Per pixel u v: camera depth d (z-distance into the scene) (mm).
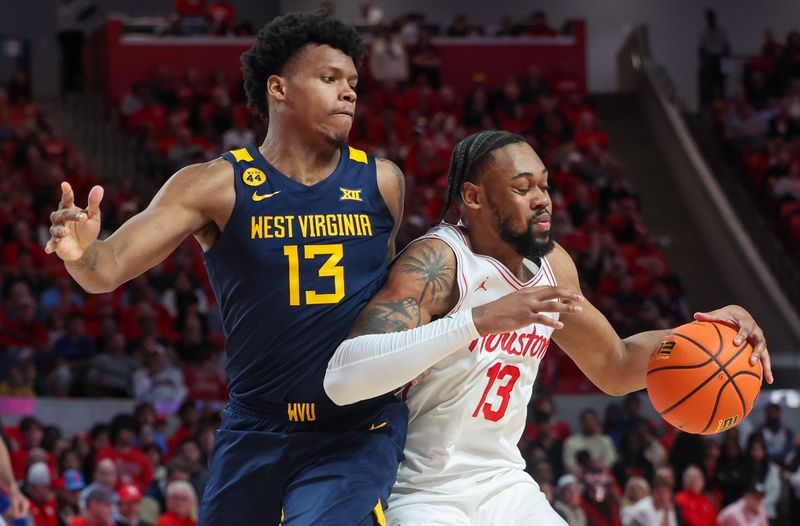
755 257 17641
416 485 4141
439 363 4070
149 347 12273
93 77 22938
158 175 18281
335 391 3771
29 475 8977
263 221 3969
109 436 10250
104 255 3639
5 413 11258
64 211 3443
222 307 4074
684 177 20031
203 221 3975
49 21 23469
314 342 3939
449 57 22609
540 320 3592
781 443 12391
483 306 3674
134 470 10125
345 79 4070
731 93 22312
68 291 13922
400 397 4195
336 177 4070
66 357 12539
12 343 12945
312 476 3951
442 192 17609
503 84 22688
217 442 4117
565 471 11180
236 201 3969
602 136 20688
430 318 4039
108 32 21281
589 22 24844
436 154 18875
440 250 4055
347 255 4004
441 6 24734
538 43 22891
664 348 4121
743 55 22906
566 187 18625
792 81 21875
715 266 18547
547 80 21984
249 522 4039
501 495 4180
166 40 21484
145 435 10523
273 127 4102
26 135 17859
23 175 17219
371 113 20328
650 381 4137
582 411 12570
